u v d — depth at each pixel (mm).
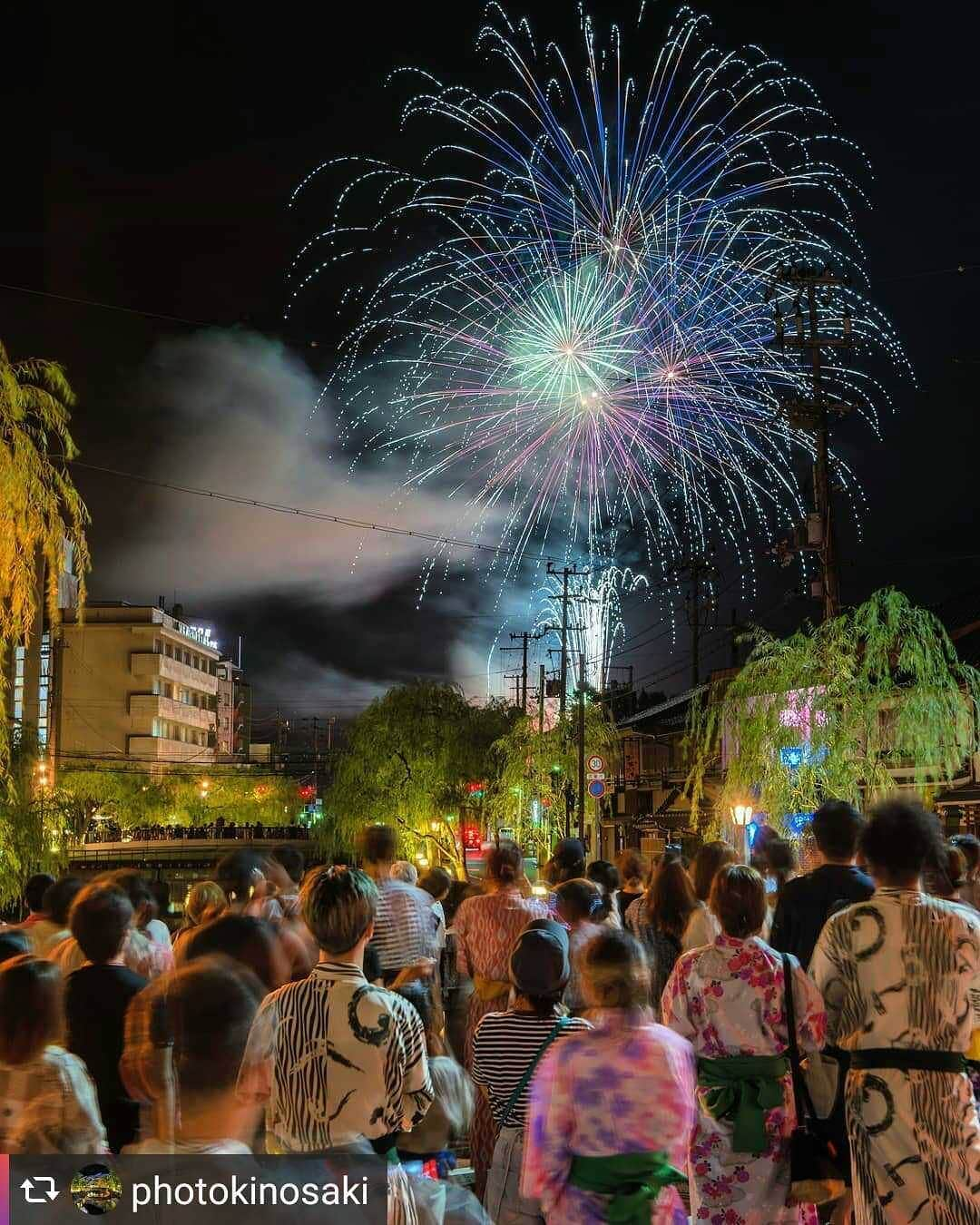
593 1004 4211
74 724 97188
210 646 114125
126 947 6473
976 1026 4832
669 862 7855
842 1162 5078
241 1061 3646
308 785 110562
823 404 21594
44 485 13766
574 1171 4062
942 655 18797
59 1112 3709
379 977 7195
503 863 7574
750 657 20359
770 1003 4949
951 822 26672
